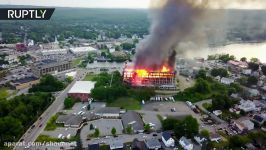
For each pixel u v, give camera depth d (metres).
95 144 115.00
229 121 145.25
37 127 136.88
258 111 159.62
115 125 139.62
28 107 144.50
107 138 126.25
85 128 136.25
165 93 185.75
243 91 186.75
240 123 138.75
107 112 149.12
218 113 153.12
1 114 139.00
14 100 151.25
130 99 174.50
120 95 175.62
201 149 117.94
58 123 140.38
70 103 161.50
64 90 190.88
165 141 121.50
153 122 143.75
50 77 194.12
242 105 159.38
